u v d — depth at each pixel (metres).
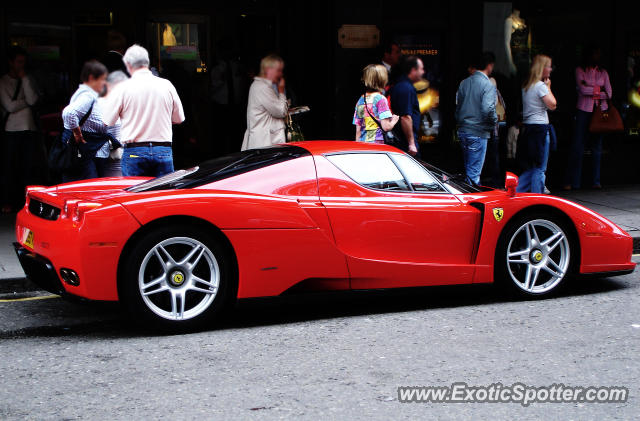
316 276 5.16
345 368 4.24
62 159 7.15
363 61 10.30
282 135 8.48
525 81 9.55
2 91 9.50
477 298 5.86
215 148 11.05
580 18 11.60
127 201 4.76
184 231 4.81
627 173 11.94
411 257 5.41
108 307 4.77
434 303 5.73
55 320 5.37
